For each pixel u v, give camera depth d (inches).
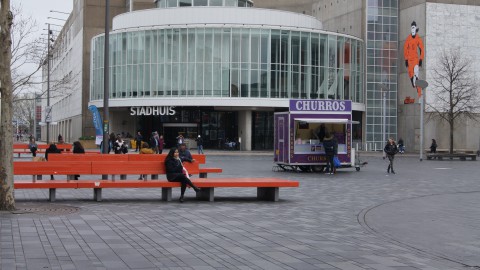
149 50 2315.5
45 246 346.0
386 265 309.1
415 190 773.9
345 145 1145.4
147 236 387.2
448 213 533.3
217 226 437.1
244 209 545.3
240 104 2219.5
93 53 2591.0
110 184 582.2
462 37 2420.0
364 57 2492.6
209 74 2242.9
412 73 2428.6
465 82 2325.3
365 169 1268.5
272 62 2249.0
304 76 2287.2
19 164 591.8
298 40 2277.3
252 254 333.1
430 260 324.5
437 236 407.5
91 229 410.9
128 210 522.6
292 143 1101.7
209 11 2274.9
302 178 972.6
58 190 714.2
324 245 365.7
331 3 2802.7
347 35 2390.5
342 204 599.8
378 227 446.6
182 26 2262.6
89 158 776.9
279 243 370.0
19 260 306.0
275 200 619.8
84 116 2970.0
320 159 1115.3
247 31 2237.9
